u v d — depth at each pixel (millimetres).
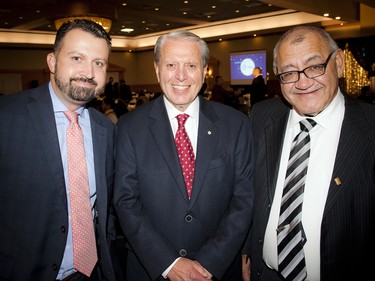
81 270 1542
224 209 1596
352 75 10742
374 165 1319
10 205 1428
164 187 1529
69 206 1504
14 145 1423
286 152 1542
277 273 1531
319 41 1377
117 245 2584
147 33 17406
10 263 1423
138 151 1568
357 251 1336
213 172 1551
